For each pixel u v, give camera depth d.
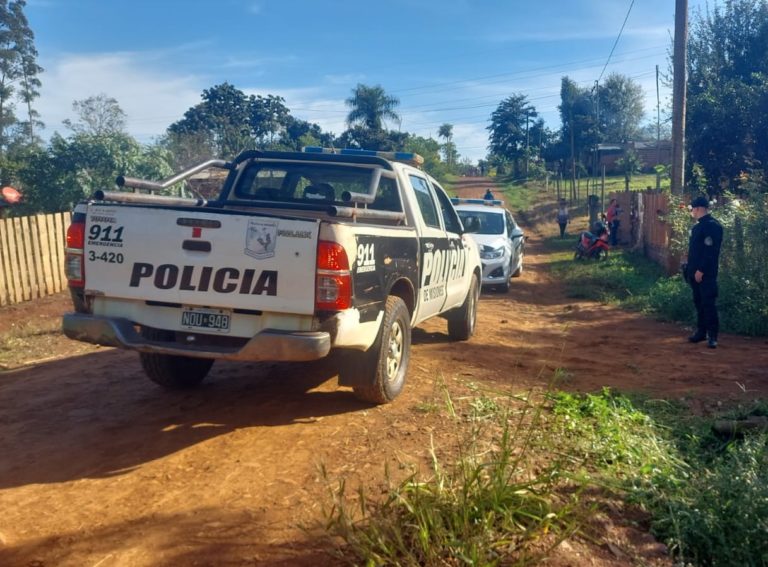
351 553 3.50
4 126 54.44
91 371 7.36
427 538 3.37
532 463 4.58
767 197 11.78
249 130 65.06
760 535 3.93
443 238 7.40
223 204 6.95
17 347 9.17
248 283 4.96
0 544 3.65
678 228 14.63
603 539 3.86
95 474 4.55
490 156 103.94
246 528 3.78
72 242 5.28
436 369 7.36
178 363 6.28
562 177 73.69
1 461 4.81
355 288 5.06
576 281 16.91
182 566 3.43
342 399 6.10
